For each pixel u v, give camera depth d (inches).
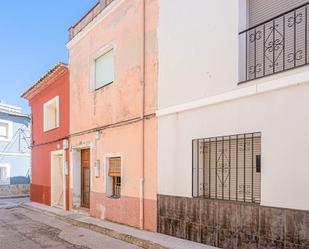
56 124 582.2
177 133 274.2
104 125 389.7
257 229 203.6
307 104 183.0
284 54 210.8
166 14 295.6
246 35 230.2
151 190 302.5
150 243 253.4
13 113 912.3
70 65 490.3
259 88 207.3
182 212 263.1
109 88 383.9
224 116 233.0
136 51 337.4
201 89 253.3
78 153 478.9
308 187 180.4
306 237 178.5
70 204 479.2
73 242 291.9
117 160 370.9
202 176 258.5
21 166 940.6
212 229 235.3
